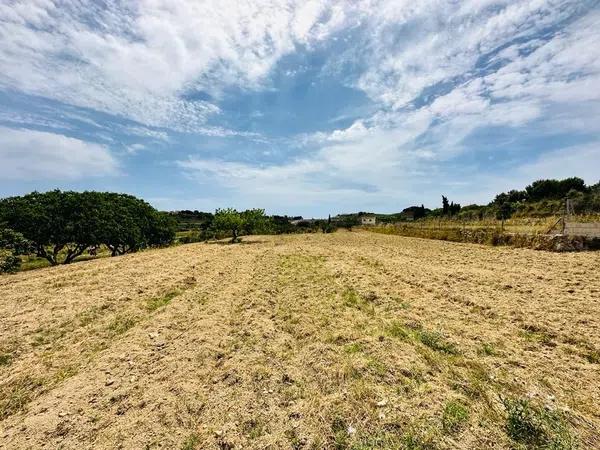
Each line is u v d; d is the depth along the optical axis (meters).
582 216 26.31
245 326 9.61
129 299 12.70
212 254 28.88
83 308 11.42
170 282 15.49
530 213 44.69
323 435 4.68
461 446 4.29
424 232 41.81
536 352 7.05
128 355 7.66
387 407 5.20
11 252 24.56
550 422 4.67
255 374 6.59
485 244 28.00
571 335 7.68
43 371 7.24
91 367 7.25
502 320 8.99
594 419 4.82
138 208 43.03
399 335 8.27
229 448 4.56
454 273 15.06
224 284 15.54
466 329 8.41
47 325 9.93
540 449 4.18
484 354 7.06
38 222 28.19
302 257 24.62
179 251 32.88
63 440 4.87
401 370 6.34
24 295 13.44
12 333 9.27
